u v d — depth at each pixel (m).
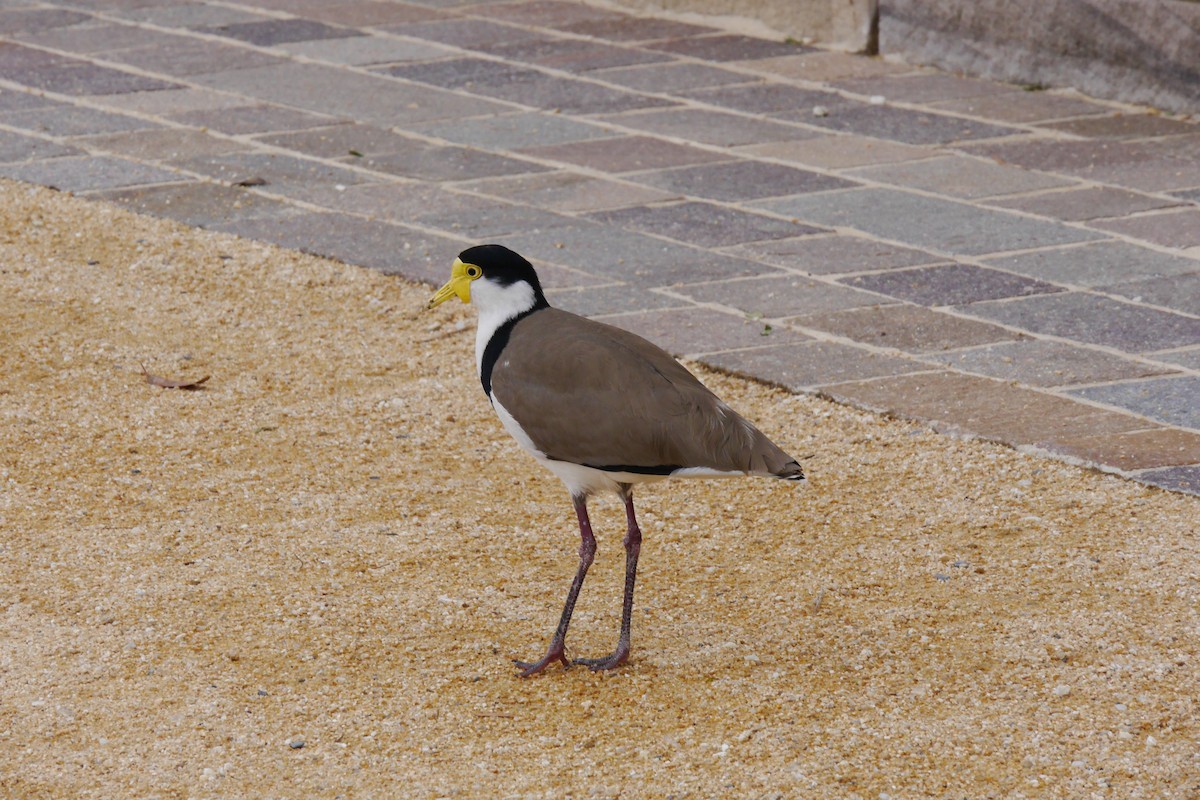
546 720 7.79
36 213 15.34
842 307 13.40
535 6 24.34
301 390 12.02
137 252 14.54
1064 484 10.35
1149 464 10.53
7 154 17.03
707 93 19.92
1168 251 14.63
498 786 7.19
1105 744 7.51
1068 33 19.72
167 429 11.28
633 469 7.94
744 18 23.05
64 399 11.70
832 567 9.41
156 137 17.77
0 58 20.89
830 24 22.11
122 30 22.53
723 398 11.76
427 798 7.09
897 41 21.39
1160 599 8.91
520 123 18.59
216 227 15.16
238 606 8.84
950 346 12.59
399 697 7.96
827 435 11.18
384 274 14.15
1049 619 8.72
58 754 7.39
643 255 14.60
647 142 17.97
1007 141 18.00
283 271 14.20
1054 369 12.14
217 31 22.55
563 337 8.23
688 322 13.08
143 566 9.28
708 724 7.74
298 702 7.88
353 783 7.21
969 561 9.44
